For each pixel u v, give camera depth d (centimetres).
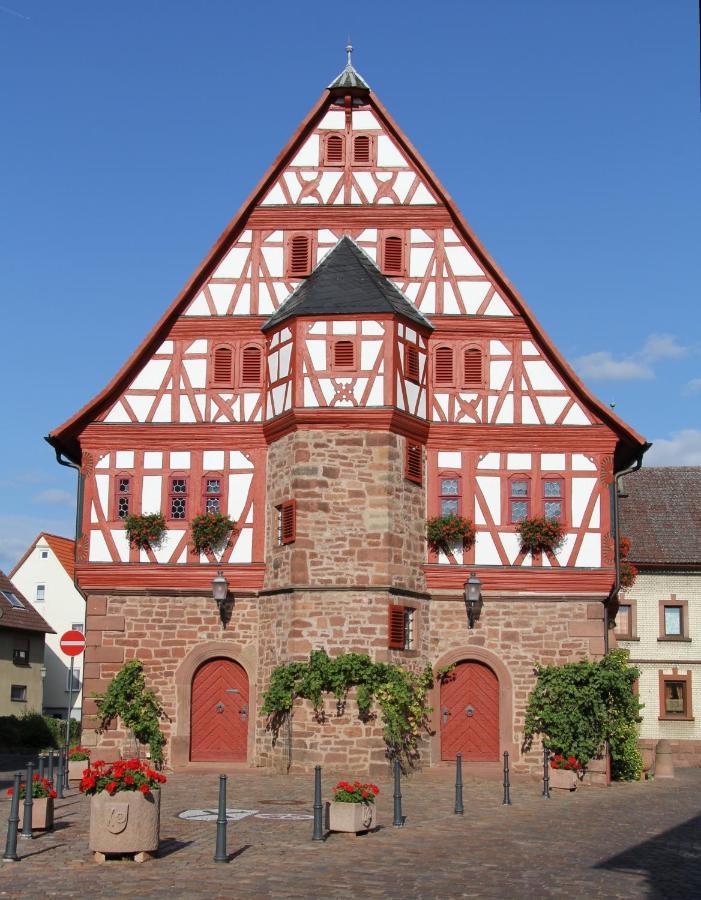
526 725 2516
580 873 1332
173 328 2669
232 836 1533
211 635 2552
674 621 4050
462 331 2639
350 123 2736
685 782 2797
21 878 1245
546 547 2570
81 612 5612
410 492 2509
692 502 4303
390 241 2678
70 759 2239
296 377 2469
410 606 2464
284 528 2458
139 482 2617
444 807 1930
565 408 2620
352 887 1212
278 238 2692
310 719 2339
